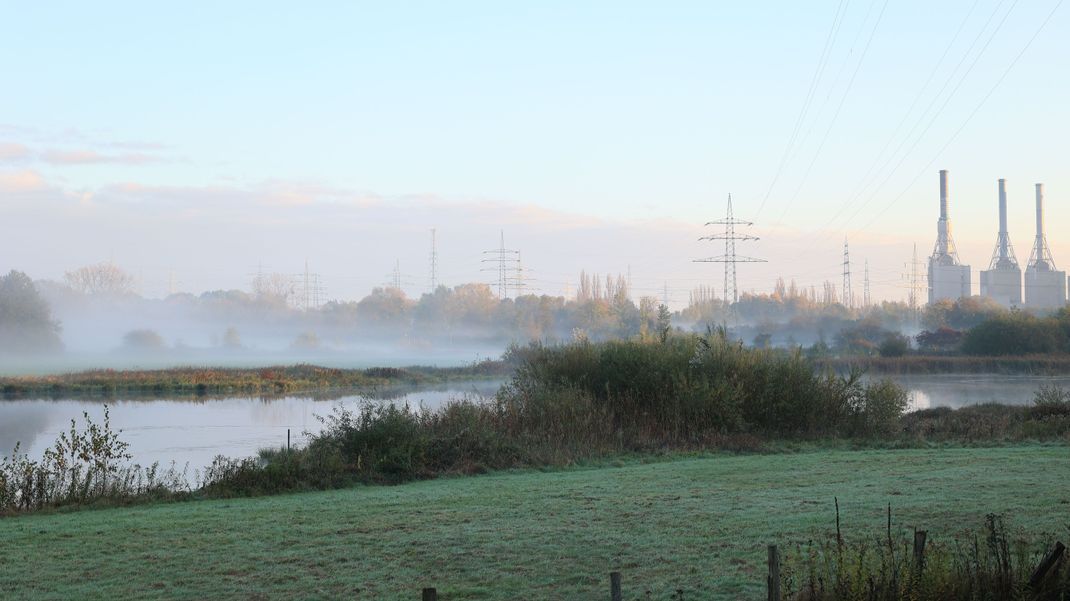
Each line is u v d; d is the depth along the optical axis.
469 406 27.78
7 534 14.07
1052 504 13.95
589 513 14.72
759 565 10.87
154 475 22.64
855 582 8.55
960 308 144.50
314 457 21.81
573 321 168.00
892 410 30.12
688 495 16.38
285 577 11.04
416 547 12.46
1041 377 73.62
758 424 29.34
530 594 10.06
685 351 31.22
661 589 10.07
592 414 27.77
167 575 11.27
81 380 70.31
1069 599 8.46
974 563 9.55
